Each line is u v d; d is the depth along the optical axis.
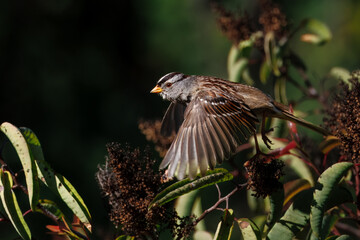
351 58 21.12
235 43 9.89
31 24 18.45
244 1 18.25
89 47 18.91
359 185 6.52
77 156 17.52
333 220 6.46
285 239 6.09
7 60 18.08
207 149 6.05
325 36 10.17
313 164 6.98
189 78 8.02
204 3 19.30
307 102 17.08
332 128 6.98
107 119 18.38
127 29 19.19
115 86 18.86
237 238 14.15
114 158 5.77
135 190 5.76
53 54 18.52
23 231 5.86
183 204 6.93
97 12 18.98
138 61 19.14
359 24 21.38
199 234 6.82
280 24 9.76
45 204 6.09
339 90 7.32
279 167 5.95
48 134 17.69
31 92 18.03
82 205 6.05
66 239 6.71
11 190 5.91
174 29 19.14
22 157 5.86
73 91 18.38
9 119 17.70
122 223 5.82
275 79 10.01
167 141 7.90
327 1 20.77
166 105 18.83
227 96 6.89
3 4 18.17
